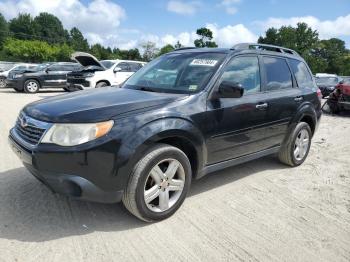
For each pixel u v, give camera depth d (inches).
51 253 118.6
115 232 133.6
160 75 178.2
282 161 219.6
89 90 175.0
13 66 874.1
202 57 177.6
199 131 149.6
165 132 136.9
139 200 133.6
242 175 201.5
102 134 124.7
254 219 148.0
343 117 478.9
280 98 193.8
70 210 149.1
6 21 4190.5
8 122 337.1
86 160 122.7
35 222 138.3
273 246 128.3
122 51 2751.0
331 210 159.9
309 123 229.6
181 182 147.6
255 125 178.5
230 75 168.9
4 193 163.0
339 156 253.0
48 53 2837.1
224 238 132.3
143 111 135.6
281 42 2888.8
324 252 126.0
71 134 123.6
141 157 133.0
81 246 123.6
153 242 127.8
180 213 150.8
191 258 119.2
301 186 188.4
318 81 861.8
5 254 116.9
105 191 128.5
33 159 125.9
